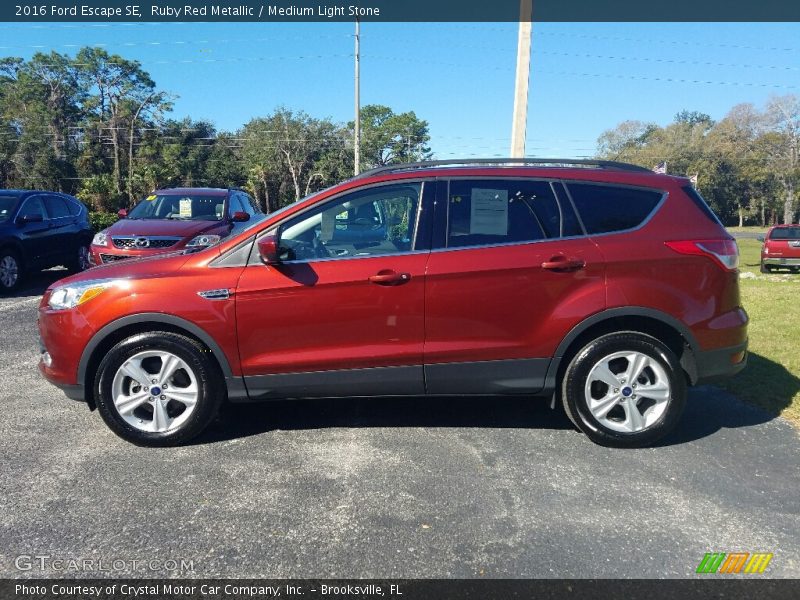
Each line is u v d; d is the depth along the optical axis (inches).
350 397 163.3
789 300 399.9
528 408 191.8
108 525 123.3
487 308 157.2
